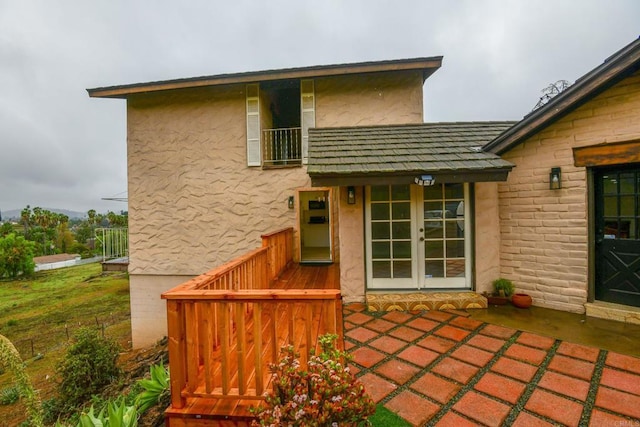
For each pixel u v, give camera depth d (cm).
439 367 281
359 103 781
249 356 287
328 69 746
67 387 500
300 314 402
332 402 155
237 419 210
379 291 470
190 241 807
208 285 270
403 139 536
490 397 236
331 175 407
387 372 275
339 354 186
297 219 772
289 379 173
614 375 260
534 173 444
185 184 809
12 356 172
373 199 471
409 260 471
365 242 471
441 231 467
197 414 213
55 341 952
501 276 473
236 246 798
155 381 297
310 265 734
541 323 377
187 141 809
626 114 374
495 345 322
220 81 762
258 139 790
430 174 406
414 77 769
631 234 384
